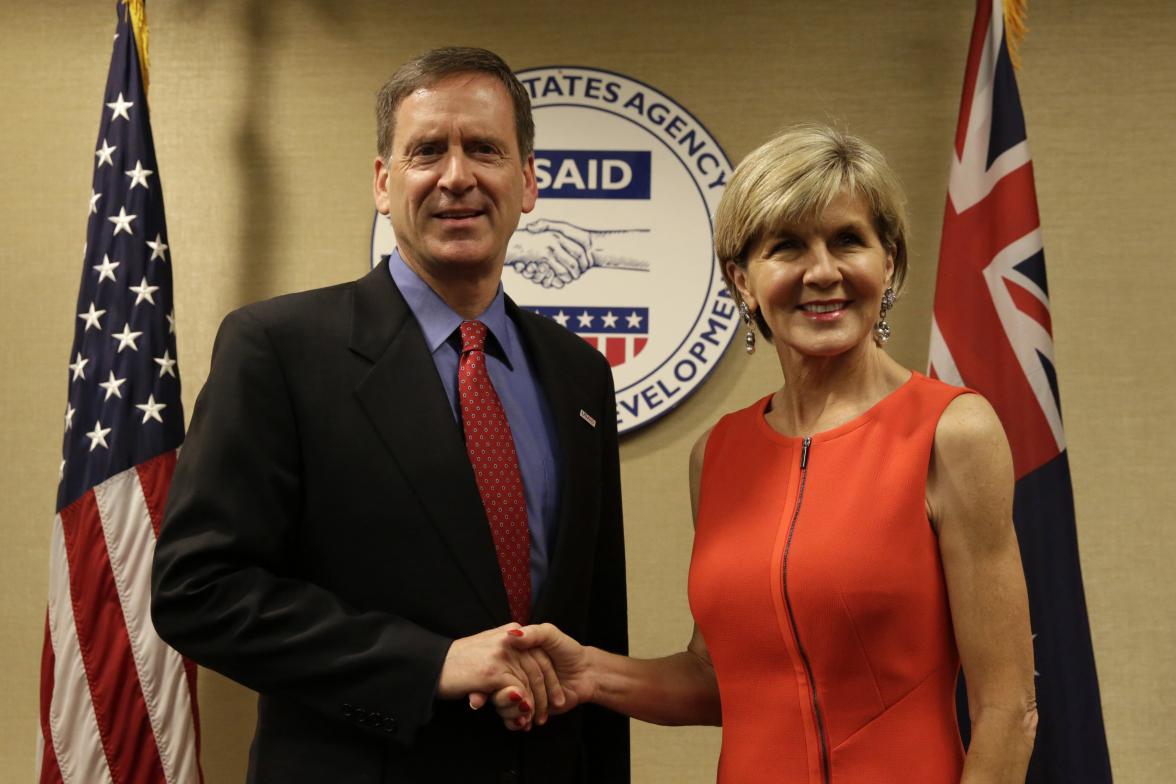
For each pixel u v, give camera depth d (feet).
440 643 5.65
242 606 5.61
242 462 5.82
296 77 10.36
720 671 5.98
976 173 9.47
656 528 10.03
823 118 10.16
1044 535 8.94
